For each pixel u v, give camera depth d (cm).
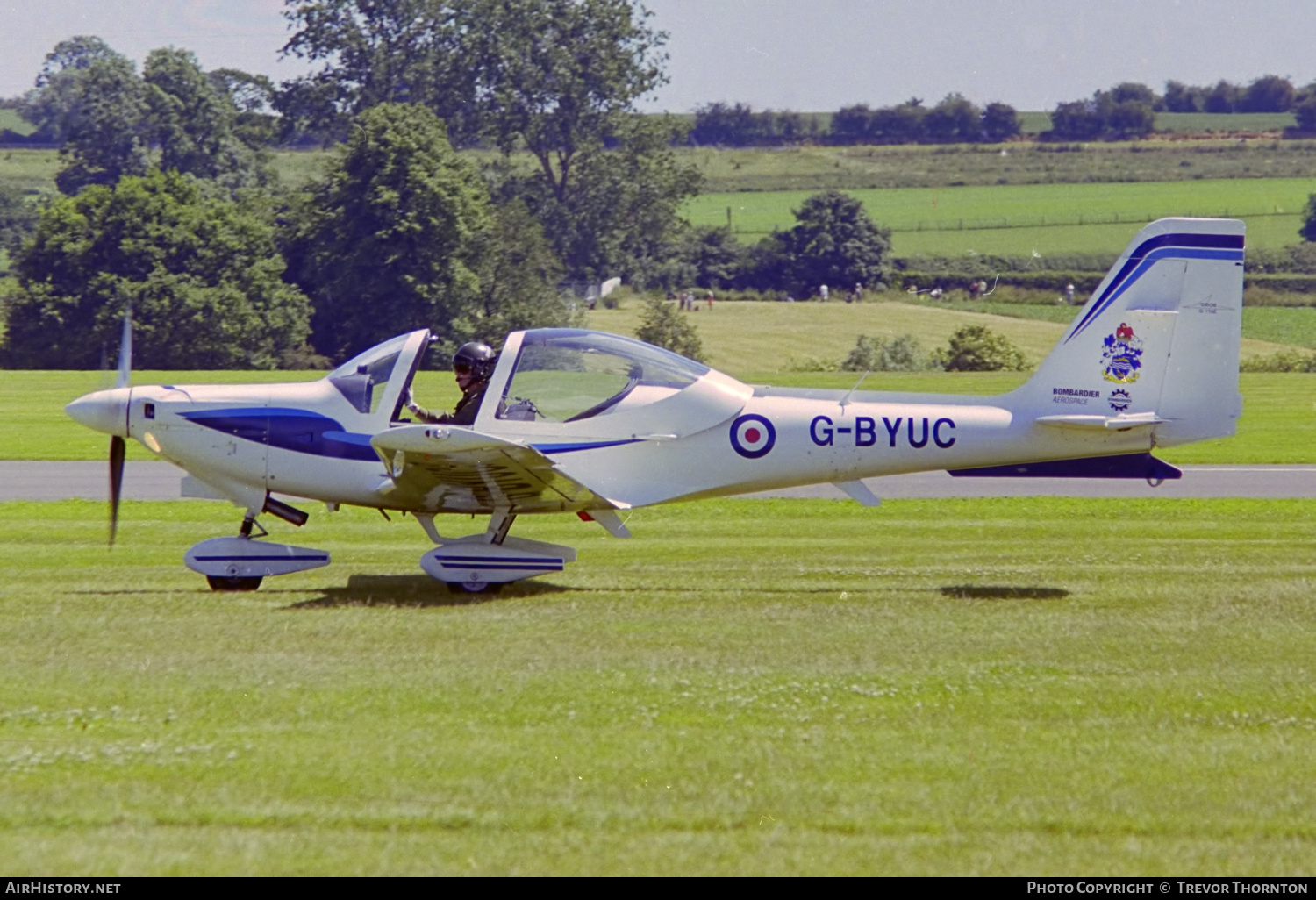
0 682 2420
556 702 2353
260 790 1889
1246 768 2044
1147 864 1702
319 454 3431
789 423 3591
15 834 1733
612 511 3547
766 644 2820
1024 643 2850
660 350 3609
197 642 2756
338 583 3578
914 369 16162
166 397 3456
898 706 2366
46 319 18600
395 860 1681
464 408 3519
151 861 1661
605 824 1795
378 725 2200
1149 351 3556
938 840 1762
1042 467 3700
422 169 19138
